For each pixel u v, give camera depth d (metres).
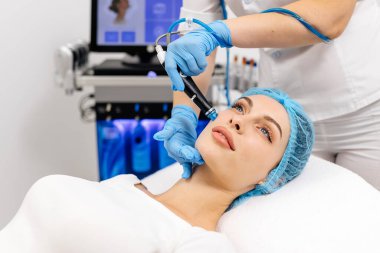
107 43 1.64
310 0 0.87
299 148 0.99
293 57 1.13
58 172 1.99
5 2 1.60
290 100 1.00
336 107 1.09
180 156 0.94
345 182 0.98
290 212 0.93
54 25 1.80
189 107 1.01
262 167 0.94
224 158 0.90
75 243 0.76
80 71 1.60
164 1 1.62
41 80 1.79
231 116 0.95
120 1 1.61
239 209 0.98
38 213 0.83
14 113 1.73
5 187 1.77
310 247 0.84
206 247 0.79
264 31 0.86
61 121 1.94
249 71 1.65
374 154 1.09
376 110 1.05
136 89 1.62
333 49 1.06
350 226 0.87
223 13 1.09
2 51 1.63
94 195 0.84
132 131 1.67
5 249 0.82
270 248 0.87
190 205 0.95
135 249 0.73
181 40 0.81
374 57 1.05
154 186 1.15
